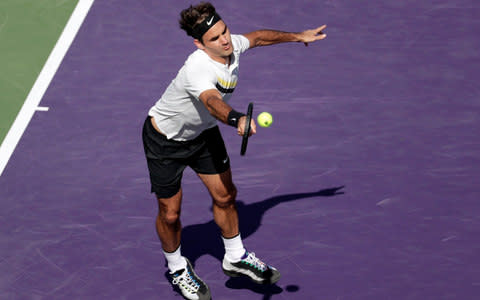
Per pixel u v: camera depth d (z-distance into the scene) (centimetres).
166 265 2680
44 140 3319
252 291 2577
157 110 2291
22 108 3522
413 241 2750
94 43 3997
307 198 2969
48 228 2836
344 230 2808
